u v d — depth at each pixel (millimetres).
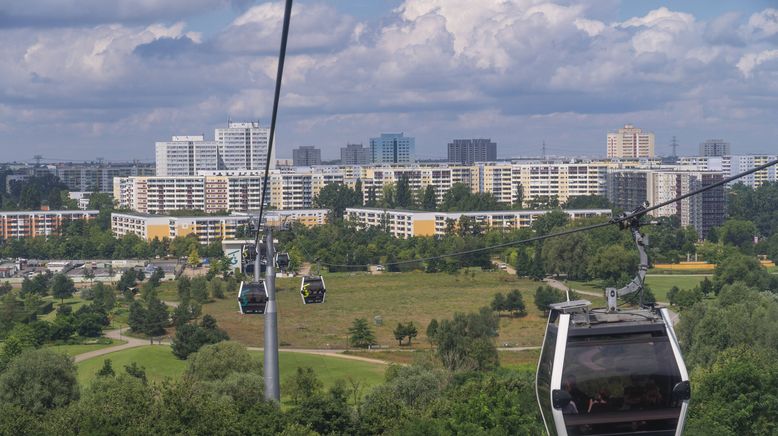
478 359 144875
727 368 88188
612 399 31188
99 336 195500
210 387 111688
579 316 32375
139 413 84562
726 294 164125
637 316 32469
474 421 84250
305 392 120562
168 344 185250
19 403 111250
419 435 80875
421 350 173250
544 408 32750
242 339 187625
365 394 121438
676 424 31266
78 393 117062
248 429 81625
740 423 84312
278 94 35094
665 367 31234
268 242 86438
